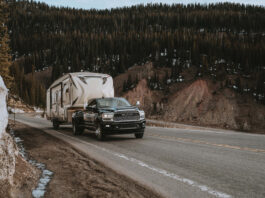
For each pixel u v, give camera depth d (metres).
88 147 9.16
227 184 4.35
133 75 155.25
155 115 107.75
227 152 7.38
